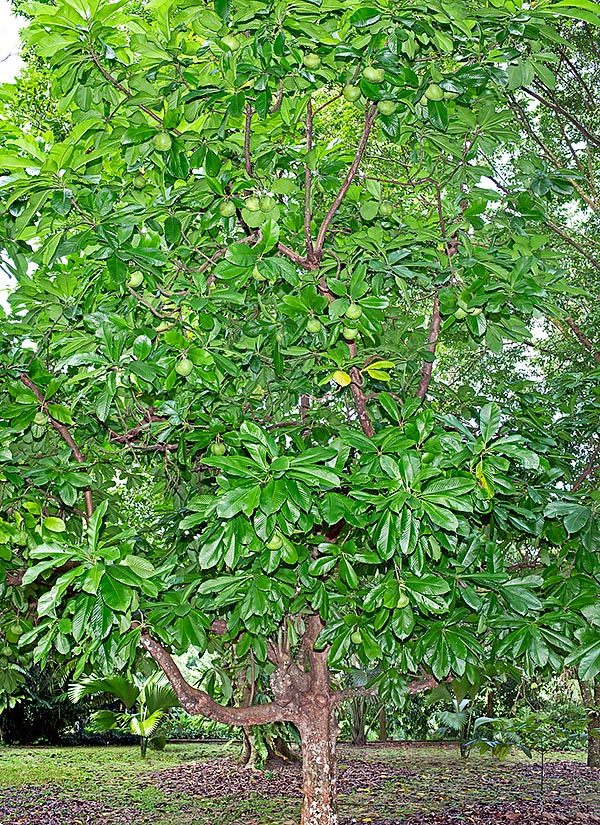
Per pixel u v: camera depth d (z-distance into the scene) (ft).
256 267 10.68
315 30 9.71
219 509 8.74
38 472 13.30
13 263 12.62
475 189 13.23
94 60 10.09
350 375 12.73
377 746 57.62
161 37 10.44
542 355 30.32
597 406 16.24
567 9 10.07
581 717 50.67
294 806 35.09
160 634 13.26
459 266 12.16
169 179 11.61
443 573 13.10
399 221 13.56
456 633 13.89
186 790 39.75
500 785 40.22
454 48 11.10
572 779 42.16
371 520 10.59
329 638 14.84
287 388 15.67
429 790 38.65
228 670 22.07
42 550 10.00
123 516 20.68
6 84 12.54
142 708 53.36
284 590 13.87
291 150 11.93
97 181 10.40
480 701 55.83
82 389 13.73
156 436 15.93
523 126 29.55
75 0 9.58
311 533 14.87
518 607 12.69
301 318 11.79
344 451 10.44
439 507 9.48
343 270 12.17
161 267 12.30
